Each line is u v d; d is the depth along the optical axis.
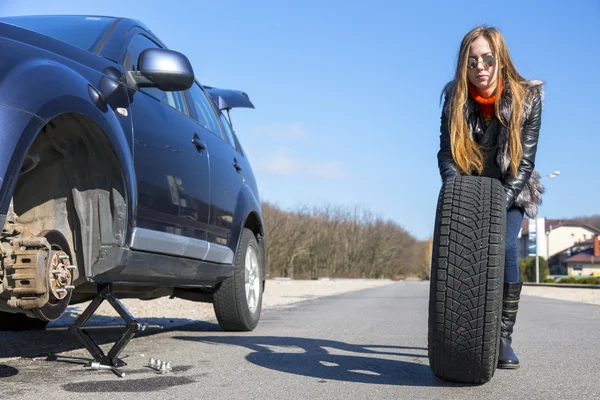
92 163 2.80
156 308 7.34
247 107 5.40
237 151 4.98
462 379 2.59
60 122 2.63
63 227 2.81
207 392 2.51
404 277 75.50
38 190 2.74
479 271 2.38
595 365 3.32
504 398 2.46
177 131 3.62
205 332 4.77
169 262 3.40
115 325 5.36
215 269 4.15
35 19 3.57
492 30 2.80
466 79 2.81
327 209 63.38
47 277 2.34
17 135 2.21
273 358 3.40
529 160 2.85
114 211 2.85
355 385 2.68
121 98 3.03
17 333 4.43
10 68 2.33
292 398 2.44
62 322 5.41
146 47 3.71
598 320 6.64
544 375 2.97
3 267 2.30
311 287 20.22
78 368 2.99
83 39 3.32
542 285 31.00
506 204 2.58
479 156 2.86
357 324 5.56
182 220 3.55
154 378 2.78
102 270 2.85
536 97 2.85
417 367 3.16
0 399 2.32
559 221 91.94
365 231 65.00
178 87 3.18
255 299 4.91
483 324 2.39
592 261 80.44
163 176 3.33
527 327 5.56
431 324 2.46
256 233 5.12
